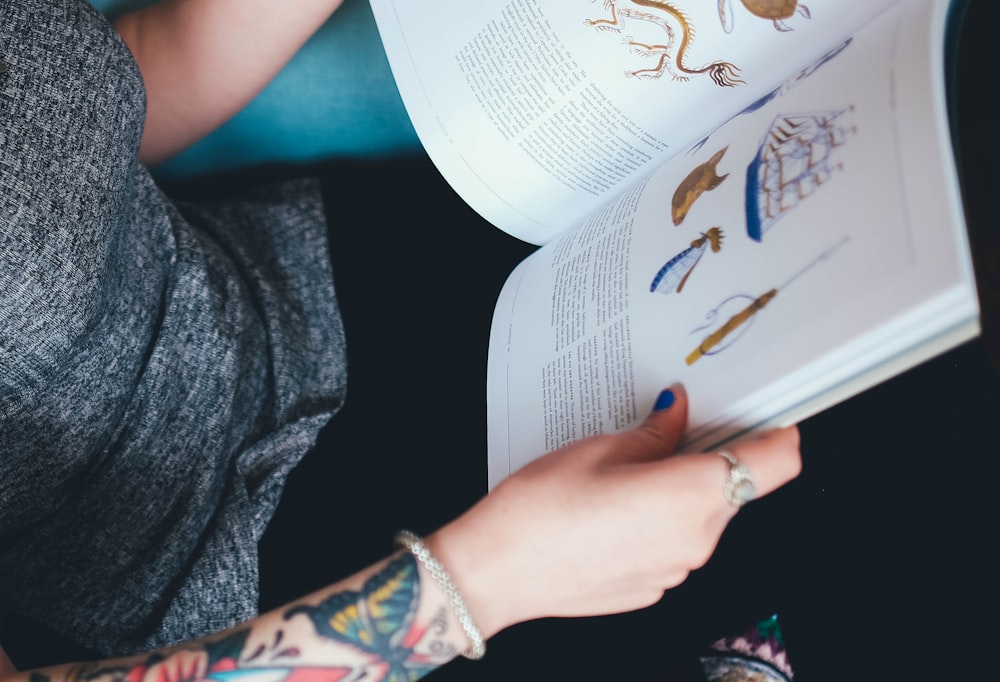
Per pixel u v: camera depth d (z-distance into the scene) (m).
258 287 0.62
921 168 0.37
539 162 0.58
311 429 0.58
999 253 0.65
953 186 0.35
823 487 0.82
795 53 0.50
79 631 0.51
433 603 0.42
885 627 0.82
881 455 0.82
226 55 0.61
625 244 0.52
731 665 0.72
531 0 0.54
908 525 0.82
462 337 0.64
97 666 0.41
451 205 0.74
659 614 0.63
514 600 0.43
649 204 0.53
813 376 0.38
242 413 0.58
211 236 0.65
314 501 0.59
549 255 0.60
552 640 0.62
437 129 0.60
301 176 0.80
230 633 0.42
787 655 0.82
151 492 0.52
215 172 0.79
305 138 0.77
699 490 0.40
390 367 0.64
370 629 0.42
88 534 0.50
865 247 0.38
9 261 0.42
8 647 0.55
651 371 0.46
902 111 0.39
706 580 0.64
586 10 0.52
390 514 0.59
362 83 0.74
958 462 0.81
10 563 0.49
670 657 0.61
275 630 0.42
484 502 0.43
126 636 0.52
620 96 0.54
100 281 0.47
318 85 0.73
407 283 0.68
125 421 0.52
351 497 0.59
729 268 0.44
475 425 0.61
